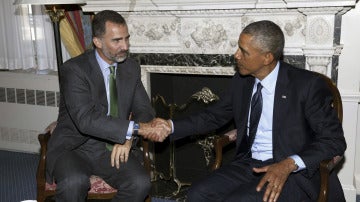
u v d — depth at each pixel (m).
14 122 4.40
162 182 3.65
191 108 3.52
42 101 4.21
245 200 2.24
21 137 4.42
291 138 2.33
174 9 3.09
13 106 4.35
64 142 2.61
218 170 2.53
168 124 2.58
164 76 3.56
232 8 2.95
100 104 2.59
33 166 4.10
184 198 3.39
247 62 2.30
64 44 3.72
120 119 2.50
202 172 3.66
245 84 2.51
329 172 2.20
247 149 2.55
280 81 2.37
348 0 2.68
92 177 2.66
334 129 2.23
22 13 4.04
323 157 2.17
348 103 3.03
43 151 2.59
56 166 2.52
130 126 2.48
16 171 3.99
